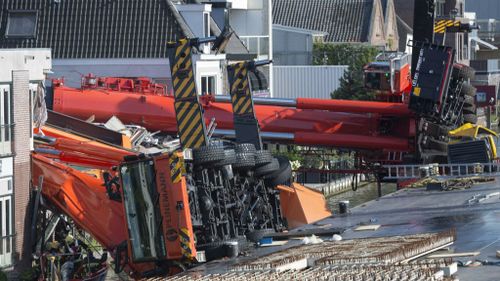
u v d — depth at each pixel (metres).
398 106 167.62
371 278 69.44
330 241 96.88
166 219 108.81
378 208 119.50
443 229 97.88
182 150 112.56
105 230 116.50
